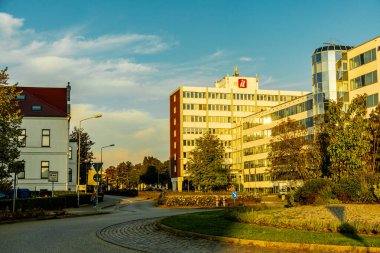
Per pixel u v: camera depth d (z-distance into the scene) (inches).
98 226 785.6
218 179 2817.4
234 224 696.4
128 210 1482.5
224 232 589.9
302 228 613.9
